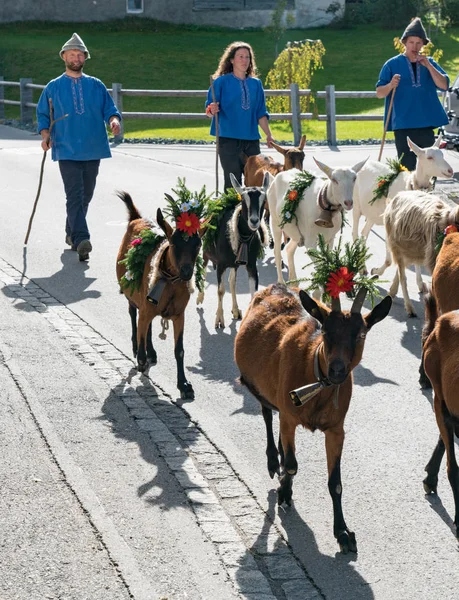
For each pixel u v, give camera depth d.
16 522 6.00
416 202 10.22
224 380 8.71
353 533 5.81
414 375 8.80
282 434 6.20
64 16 48.38
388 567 5.60
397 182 12.44
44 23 48.00
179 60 40.94
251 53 14.85
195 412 7.93
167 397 8.28
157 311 8.32
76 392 8.30
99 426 7.57
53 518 6.06
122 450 7.12
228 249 10.40
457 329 6.19
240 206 10.28
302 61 30.83
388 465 6.95
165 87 36.09
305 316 6.39
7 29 47.03
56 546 5.73
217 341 9.88
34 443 7.21
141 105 33.47
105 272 12.54
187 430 7.56
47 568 5.49
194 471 6.81
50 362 9.05
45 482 6.56
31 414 7.78
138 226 9.25
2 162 21.52
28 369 8.83
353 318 5.52
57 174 19.95
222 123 14.95
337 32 48.97
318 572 5.55
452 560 5.67
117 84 26.70
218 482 6.66
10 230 14.91
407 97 14.28
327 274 6.15
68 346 9.52
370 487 6.61
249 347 6.59
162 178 19.28
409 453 7.15
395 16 49.16
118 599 5.20
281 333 6.35
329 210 10.98
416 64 14.29
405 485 6.64
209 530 5.97
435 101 14.39
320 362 5.73
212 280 12.56
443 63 41.34
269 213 13.62
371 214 12.99
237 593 5.29
